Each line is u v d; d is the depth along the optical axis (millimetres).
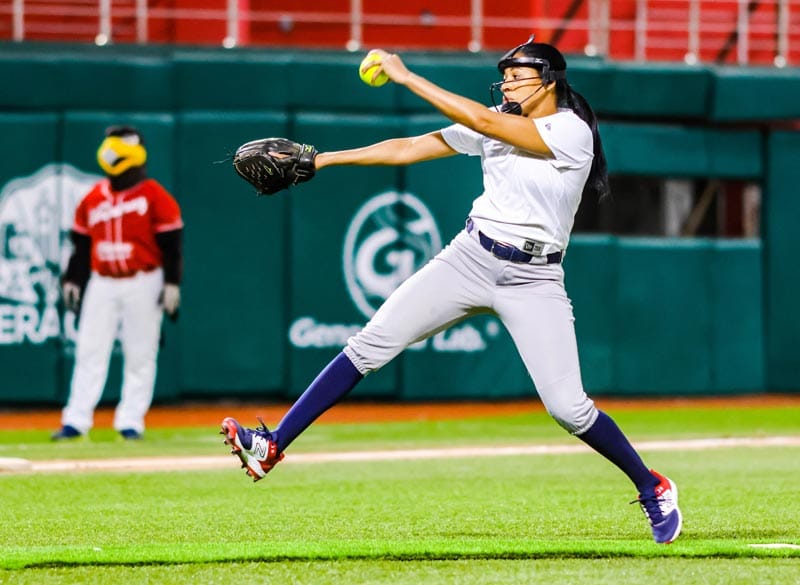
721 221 51719
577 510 20703
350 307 47094
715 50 55094
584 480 25453
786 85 49969
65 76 45281
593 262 48656
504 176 16172
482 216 16297
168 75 45906
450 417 44469
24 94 45219
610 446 16469
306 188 46812
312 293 46844
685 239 50156
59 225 45250
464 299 16453
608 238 48969
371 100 46969
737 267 50562
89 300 35250
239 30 51531
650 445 33094
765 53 55688
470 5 52344
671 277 49719
